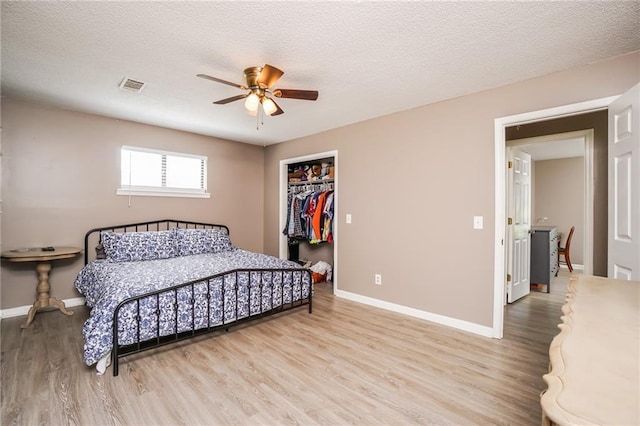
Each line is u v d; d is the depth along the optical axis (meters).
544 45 2.09
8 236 3.18
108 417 1.67
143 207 4.08
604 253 2.75
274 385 1.99
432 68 2.44
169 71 2.51
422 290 3.28
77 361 2.28
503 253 2.78
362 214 3.85
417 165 3.32
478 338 2.78
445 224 3.11
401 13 1.75
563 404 0.56
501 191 2.76
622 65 2.22
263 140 4.96
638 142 1.89
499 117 2.77
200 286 2.61
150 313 2.33
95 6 1.70
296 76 2.59
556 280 5.18
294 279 3.36
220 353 2.44
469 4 1.67
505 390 1.96
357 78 2.63
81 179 3.59
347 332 2.89
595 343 0.82
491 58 2.28
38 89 2.91
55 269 3.45
